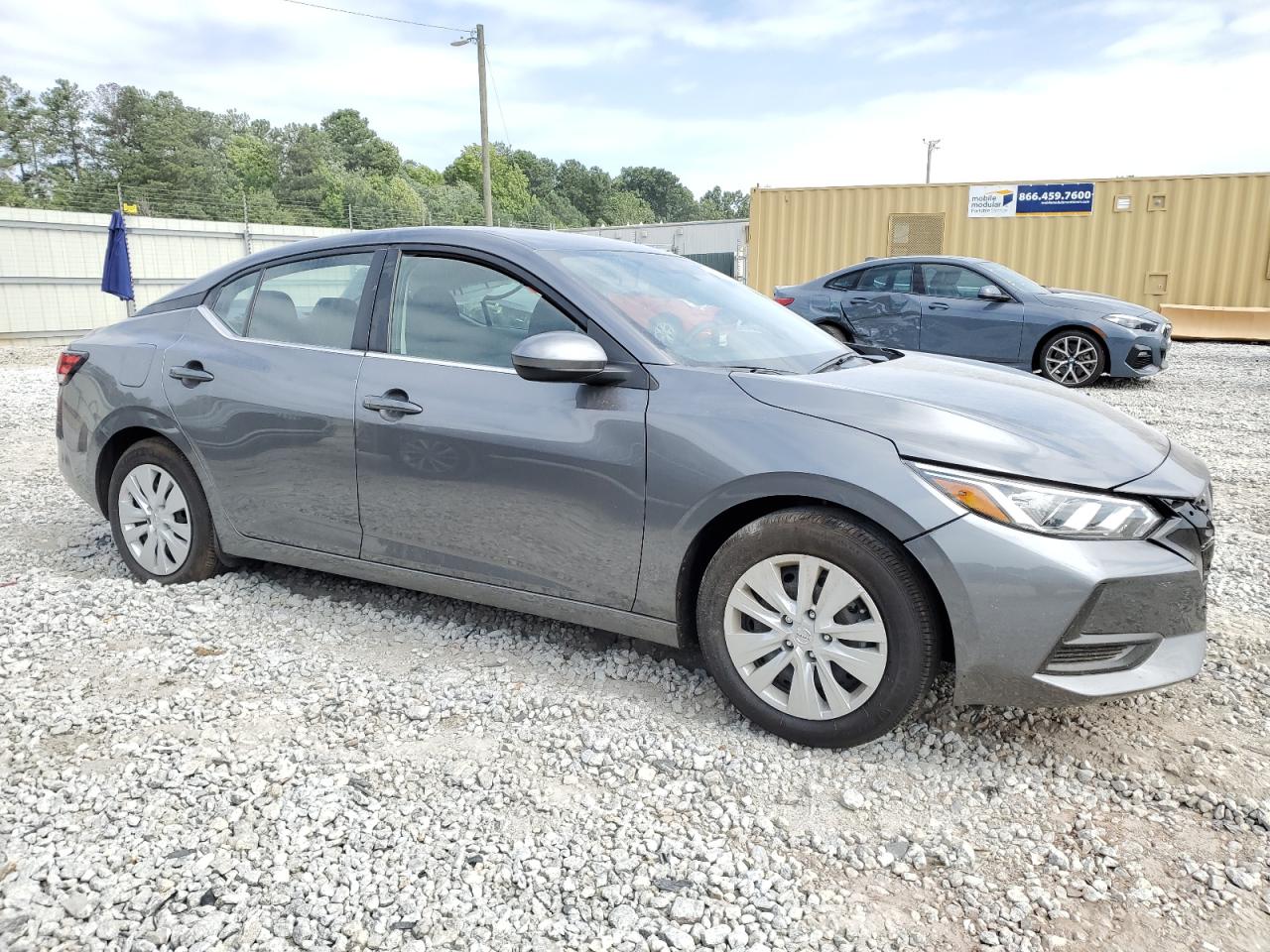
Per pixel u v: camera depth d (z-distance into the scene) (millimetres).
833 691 2635
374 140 103375
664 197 168250
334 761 2645
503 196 111312
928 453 2508
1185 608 2543
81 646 3381
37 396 10195
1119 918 2055
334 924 1996
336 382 3412
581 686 3117
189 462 3854
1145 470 2598
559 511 2982
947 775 2602
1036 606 2396
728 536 2873
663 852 2260
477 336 3221
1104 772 2615
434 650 3406
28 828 2307
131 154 74625
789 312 3838
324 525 3514
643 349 2938
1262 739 2811
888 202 16953
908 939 1991
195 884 2115
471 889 2119
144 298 20156
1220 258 15812
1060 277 16641
